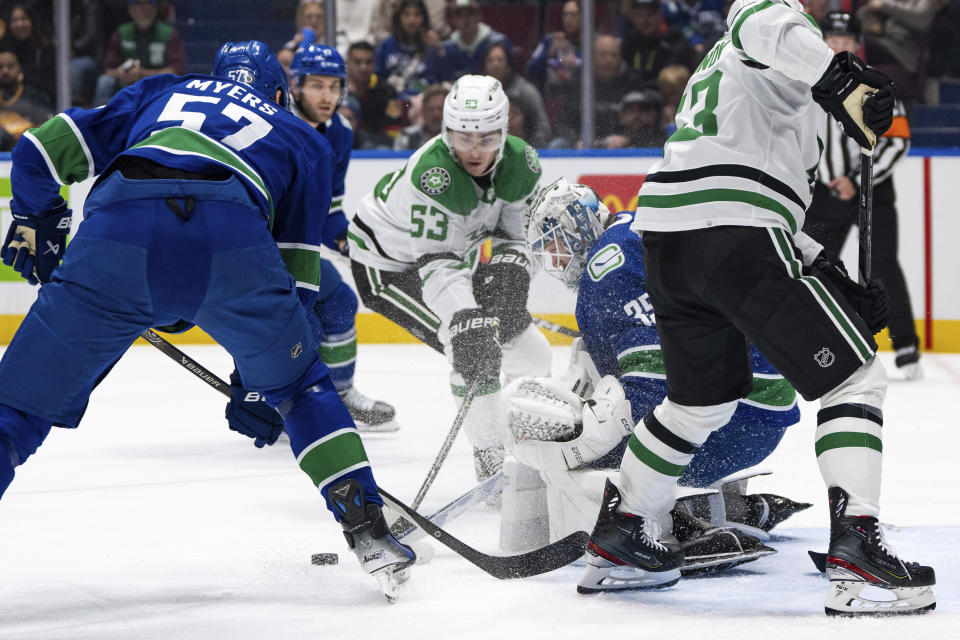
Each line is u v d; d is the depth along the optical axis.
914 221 21.80
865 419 6.54
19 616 6.76
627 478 7.04
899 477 11.21
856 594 6.40
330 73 14.37
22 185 7.10
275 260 6.81
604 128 23.95
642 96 23.70
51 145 7.02
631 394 7.92
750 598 6.98
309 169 7.21
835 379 6.54
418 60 24.55
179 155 6.69
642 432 7.02
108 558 8.30
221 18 26.25
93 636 6.30
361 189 23.45
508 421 8.12
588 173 22.72
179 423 15.20
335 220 14.62
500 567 7.54
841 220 17.94
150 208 6.50
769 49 6.34
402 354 22.45
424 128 24.38
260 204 6.86
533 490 8.36
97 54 24.89
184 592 7.30
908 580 6.35
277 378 7.00
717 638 6.01
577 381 8.79
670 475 6.98
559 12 24.80
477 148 10.44
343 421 7.04
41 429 6.65
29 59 24.41
